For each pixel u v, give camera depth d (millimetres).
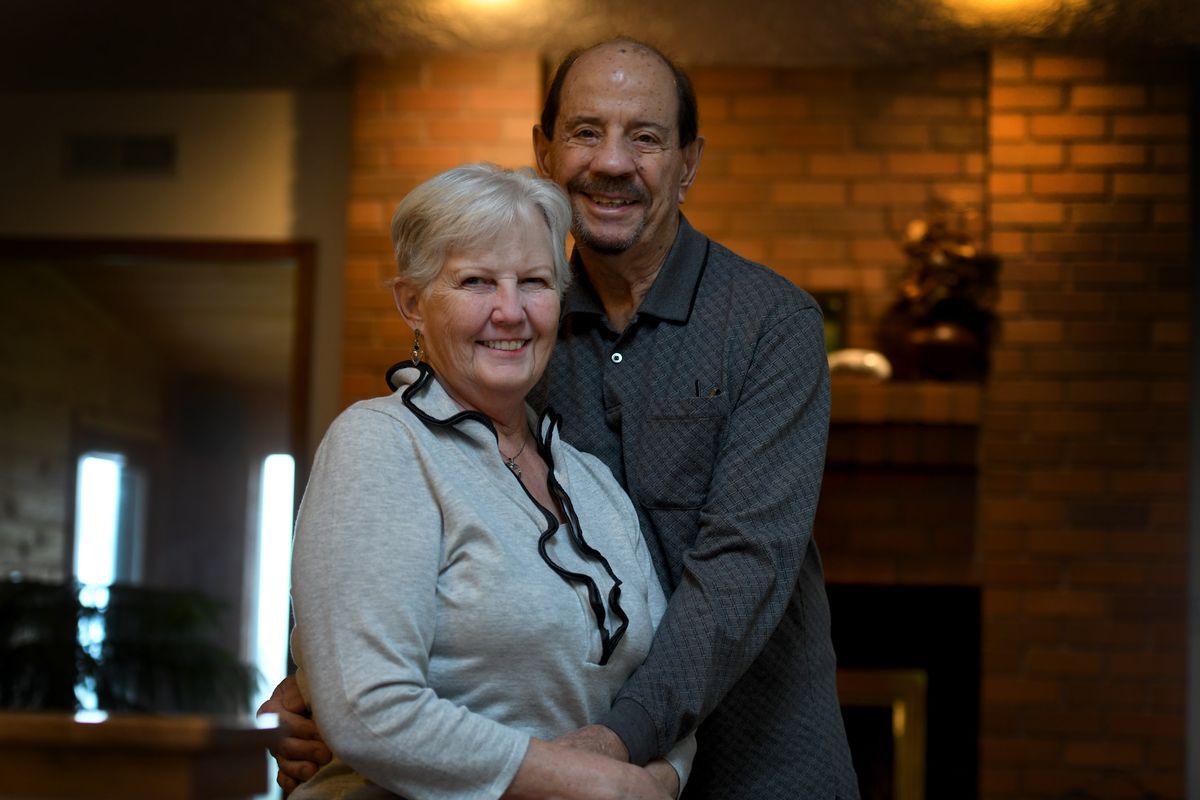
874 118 4895
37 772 1150
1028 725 4590
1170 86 4723
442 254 1771
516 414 1854
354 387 4750
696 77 4930
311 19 4543
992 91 4754
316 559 1615
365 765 1565
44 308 7340
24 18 4527
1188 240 4688
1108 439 4652
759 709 2035
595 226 2041
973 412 4598
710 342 2025
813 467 1965
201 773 1137
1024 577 4637
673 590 1976
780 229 4883
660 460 1990
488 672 1652
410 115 4816
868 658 4734
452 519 1665
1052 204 4719
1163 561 4617
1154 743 4562
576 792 1582
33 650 5180
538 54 4793
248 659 9508
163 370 9055
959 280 4660
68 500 7762
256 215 5117
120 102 5184
